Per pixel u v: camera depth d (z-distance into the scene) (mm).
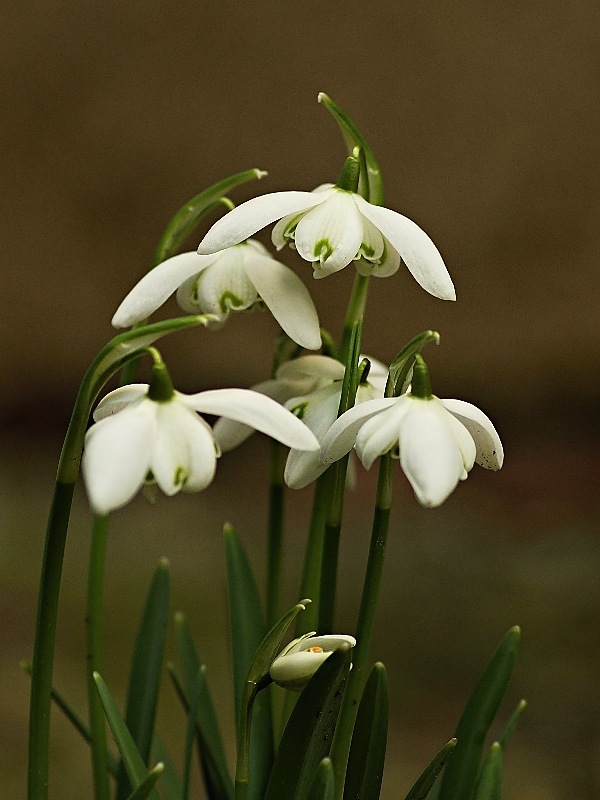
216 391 593
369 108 1661
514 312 1709
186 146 1690
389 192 1676
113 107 1687
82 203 1721
